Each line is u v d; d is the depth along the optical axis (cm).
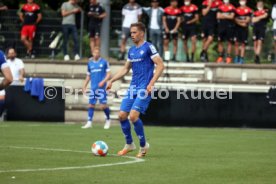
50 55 10219
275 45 9706
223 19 9712
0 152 4984
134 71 4784
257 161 4675
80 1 11712
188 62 9850
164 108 8744
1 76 9531
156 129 8106
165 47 9831
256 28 9675
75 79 9594
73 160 4519
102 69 8038
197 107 8681
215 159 4772
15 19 10294
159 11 9881
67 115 9294
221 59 9888
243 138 6806
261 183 3625
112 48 10331
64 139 6300
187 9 9888
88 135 6844
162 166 4278
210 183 3594
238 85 9250
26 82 9175
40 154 4872
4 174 3769
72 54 10181
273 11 9662
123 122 4850
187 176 3841
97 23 9875
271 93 8562
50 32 10219
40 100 9194
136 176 3803
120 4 12062
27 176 3703
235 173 4006
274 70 9506
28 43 10144
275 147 5806
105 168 4122
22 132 7106
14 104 9219
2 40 10306
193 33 9906
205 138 6750
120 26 10300
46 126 8194
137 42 4775
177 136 6975
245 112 8606
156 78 4700
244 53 9888
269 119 8562
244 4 9738
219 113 8650
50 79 9306
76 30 10025
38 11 10131
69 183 3494
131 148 4934
